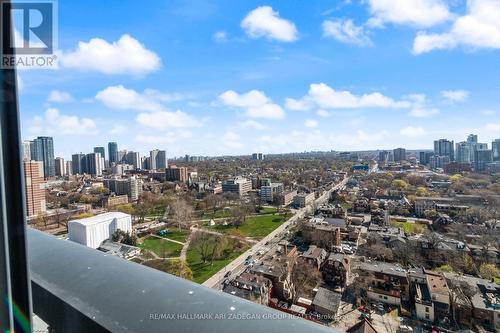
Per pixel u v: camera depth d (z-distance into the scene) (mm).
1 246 434
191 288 631
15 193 447
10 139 450
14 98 460
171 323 487
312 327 475
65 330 621
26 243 464
